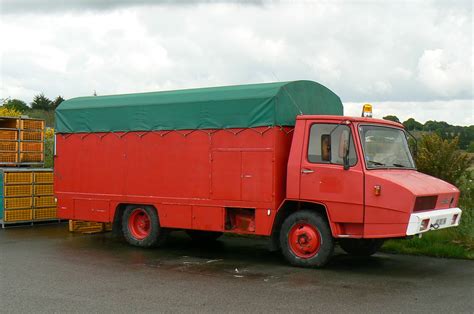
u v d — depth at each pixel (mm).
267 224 10039
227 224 10648
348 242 10969
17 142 16312
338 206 9383
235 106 10398
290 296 7637
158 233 11562
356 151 9336
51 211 15711
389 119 10727
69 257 10703
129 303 7215
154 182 11508
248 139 10250
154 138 11500
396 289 8086
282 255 11047
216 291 7910
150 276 8953
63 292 7812
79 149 12609
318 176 9555
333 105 11773
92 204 12414
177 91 11578
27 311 6836
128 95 12219
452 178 13195
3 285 8242
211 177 10711
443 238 11641
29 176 15273
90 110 12406
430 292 7910
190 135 11000
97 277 8859
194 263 10164
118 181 12016
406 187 8859
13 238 13141
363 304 7207
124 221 12047
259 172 10117
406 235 8844
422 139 13742
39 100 56188
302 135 9820
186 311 6848
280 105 10055
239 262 10281
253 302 7297
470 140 14391
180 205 11133
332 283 8484
